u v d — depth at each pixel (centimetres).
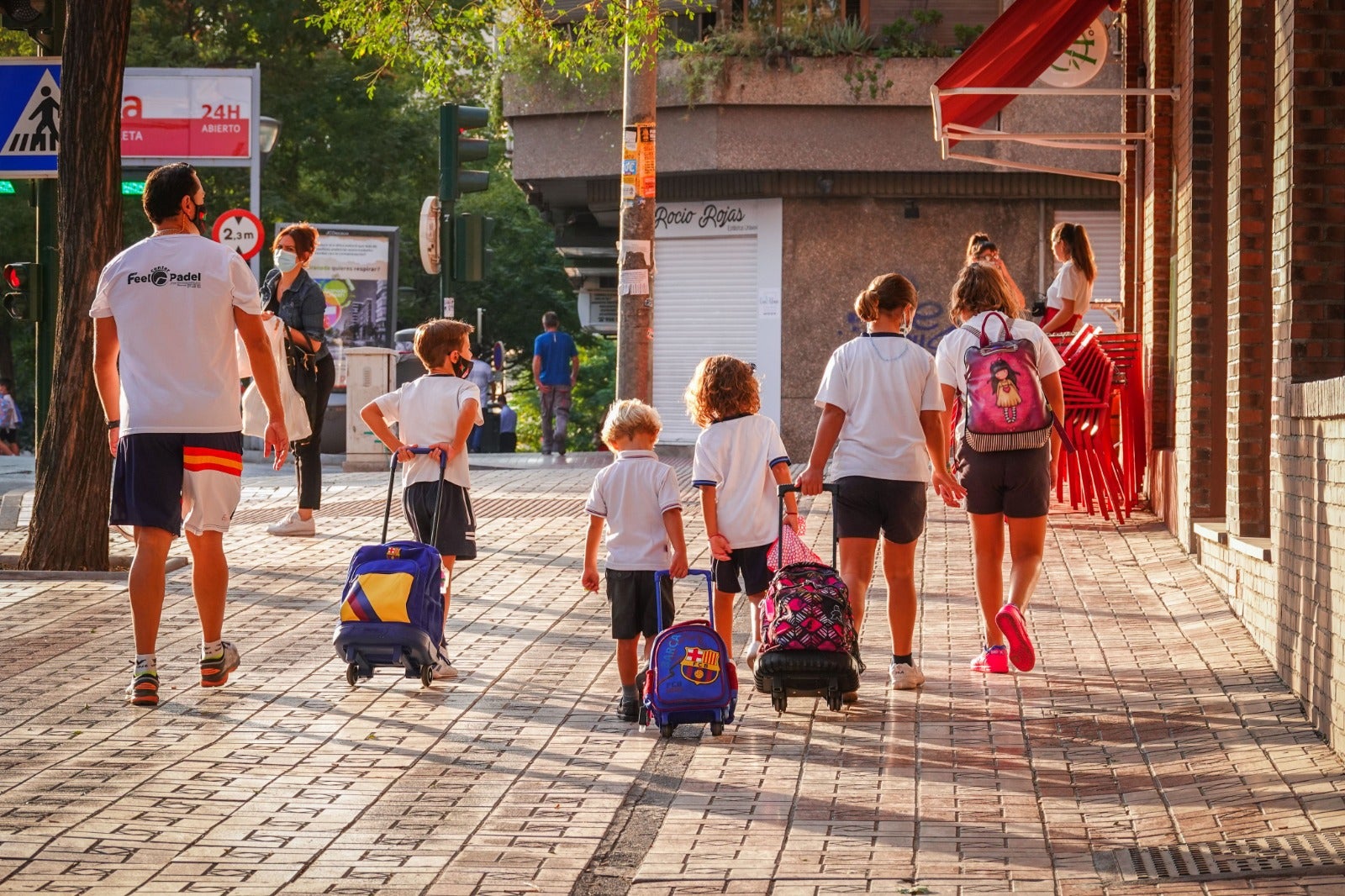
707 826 748
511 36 2200
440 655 1054
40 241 1612
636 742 911
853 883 663
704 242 2930
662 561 971
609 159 2894
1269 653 1064
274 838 726
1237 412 1227
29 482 2545
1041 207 2819
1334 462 857
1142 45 1986
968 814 765
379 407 1098
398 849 713
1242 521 1228
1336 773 792
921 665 1107
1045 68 1864
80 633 1194
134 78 3578
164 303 991
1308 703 914
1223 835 711
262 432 1658
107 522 1482
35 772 830
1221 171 1484
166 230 1024
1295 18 979
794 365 2864
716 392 1016
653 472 971
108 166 1452
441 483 1084
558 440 3375
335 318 3516
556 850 715
